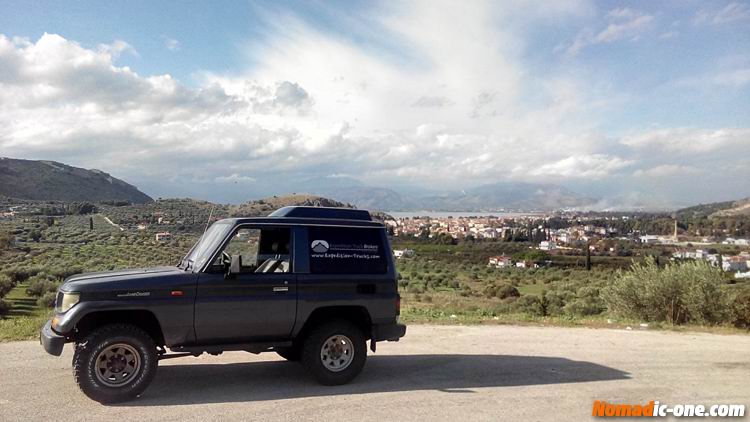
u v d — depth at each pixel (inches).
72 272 1568.7
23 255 2158.0
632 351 370.0
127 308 238.4
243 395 249.8
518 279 2368.4
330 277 274.7
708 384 280.8
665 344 399.5
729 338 435.8
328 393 255.3
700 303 532.4
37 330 394.6
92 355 229.9
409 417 219.1
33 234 2979.8
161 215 4165.8
